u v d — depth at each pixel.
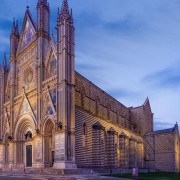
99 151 66.94
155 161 104.06
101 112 78.88
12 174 55.03
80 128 62.97
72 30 62.31
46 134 62.78
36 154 63.56
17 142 72.00
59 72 59.88
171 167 100.06
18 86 77.06
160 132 105.38
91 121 68.38
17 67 78.69
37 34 69.12
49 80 62.94
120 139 82.75
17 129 72.56
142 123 109.50
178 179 53.03
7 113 79.19
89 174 53.34
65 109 56.84
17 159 71.06
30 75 71.94
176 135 106.81
